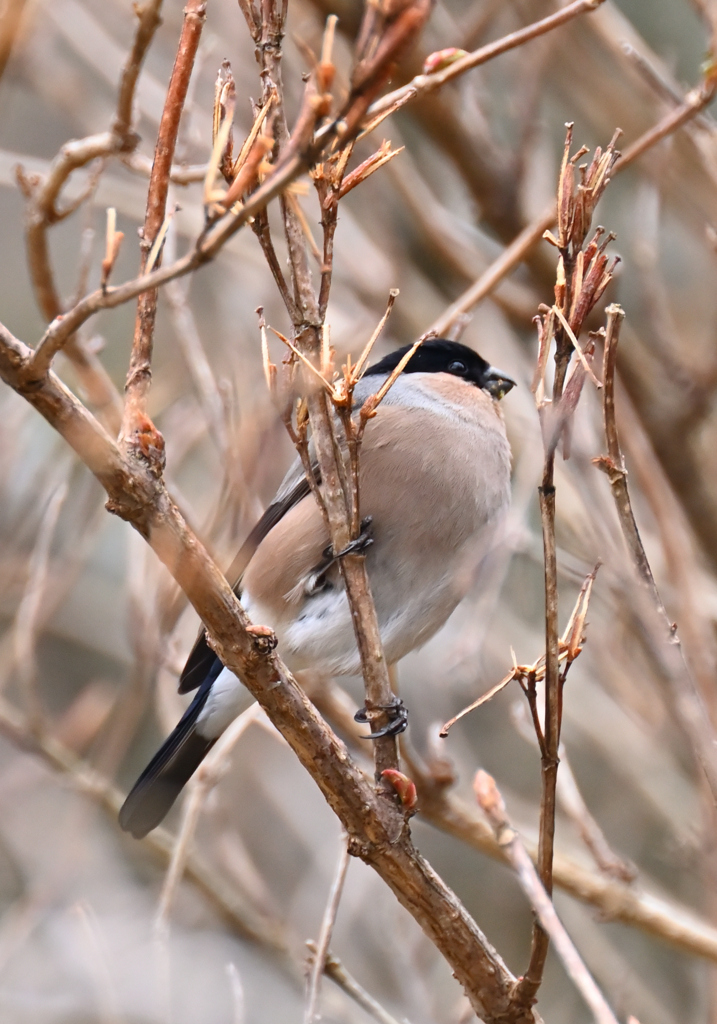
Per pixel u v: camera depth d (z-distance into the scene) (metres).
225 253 9.43
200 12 4.86
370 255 9.99
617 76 9.51
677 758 8.09
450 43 8.94
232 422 7.89
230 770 10.61
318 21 8.72
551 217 7.55
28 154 12.22
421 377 8.37
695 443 9.38
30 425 9.98
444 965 9.46
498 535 8.09
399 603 7.77
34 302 12.91
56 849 10.57
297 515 7.78
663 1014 8.78
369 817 5.16
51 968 9.70
